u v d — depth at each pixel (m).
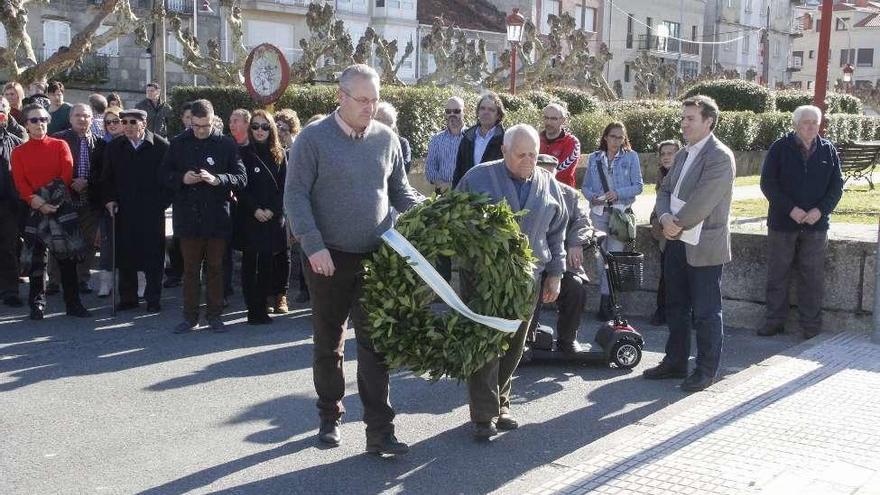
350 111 5.11
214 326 8.68
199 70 23.56
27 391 6.74
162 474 5.21
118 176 9.35
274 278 9.44
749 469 4.92
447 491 5.00
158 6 22.98
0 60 19.31
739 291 8.96
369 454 5.53
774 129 23.42
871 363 7.16
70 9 37.69
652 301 9.45
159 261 9.53
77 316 9.26
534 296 5.38
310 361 7.66
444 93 16.91
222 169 8.55
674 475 4.84
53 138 9.17
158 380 7.05
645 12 63.88
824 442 5.34
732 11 71.19
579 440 5.84
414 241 5.05
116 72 37.91
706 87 26.34
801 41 91.44
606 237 8.11
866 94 50.56
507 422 6.03
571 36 33.62
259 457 5.48
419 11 51.69
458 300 5.05
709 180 6.58
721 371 7.42
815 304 8.36
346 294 5.35
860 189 16.23
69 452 5.54
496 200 5.63
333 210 5.20
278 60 12.00
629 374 7.35
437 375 5.19
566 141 8.80
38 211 8.98
